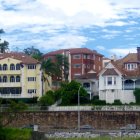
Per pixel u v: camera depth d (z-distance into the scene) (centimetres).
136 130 9531
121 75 13238
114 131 9244
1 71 13975
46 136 8281
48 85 14725
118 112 10606
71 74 16288
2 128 7225
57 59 15775
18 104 7988
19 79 13938
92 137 8894
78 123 10575
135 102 12912
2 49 18200
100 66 17188
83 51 16450
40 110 11031
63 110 10981
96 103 12888
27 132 7238
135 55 14375
